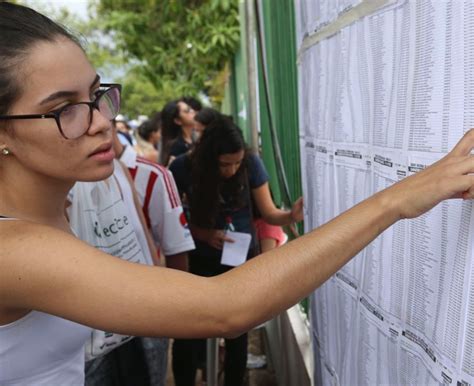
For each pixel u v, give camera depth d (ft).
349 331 3.66
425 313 2.42
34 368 2.90
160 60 18.65
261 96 11.93
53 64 2.43
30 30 2.43
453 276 2.16
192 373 8.21
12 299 2.40
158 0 18.06
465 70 2.00
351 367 3.64
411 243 2.54
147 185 6.34
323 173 4.20
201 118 11.87
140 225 5.49
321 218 4.36
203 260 7.95
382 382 3.02
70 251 2.32
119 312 2.27
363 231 2.27
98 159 2.68
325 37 3.87
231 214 7.76
